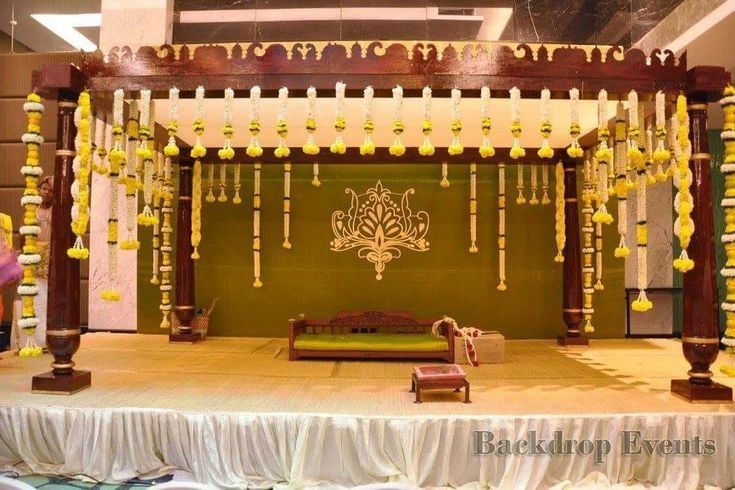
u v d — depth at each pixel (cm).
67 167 366
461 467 310
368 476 310
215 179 634
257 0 564
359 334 536
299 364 470
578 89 356
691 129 361
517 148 346
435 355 486
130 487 309
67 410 327
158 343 570
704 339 347
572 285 580
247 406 333
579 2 545
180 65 363
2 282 479
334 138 534
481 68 355
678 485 307
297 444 310
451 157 582
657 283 647
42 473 324
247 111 440
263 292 627
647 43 536
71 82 353
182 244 586
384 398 354
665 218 645
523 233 622
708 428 314
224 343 577
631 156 351
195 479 315
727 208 351
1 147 618
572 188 582
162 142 526
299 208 626
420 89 357
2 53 622
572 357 509
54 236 363
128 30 573
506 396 359
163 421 323
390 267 621
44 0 612
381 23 553
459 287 620
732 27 436
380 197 623
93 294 635
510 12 547
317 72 359
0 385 379
